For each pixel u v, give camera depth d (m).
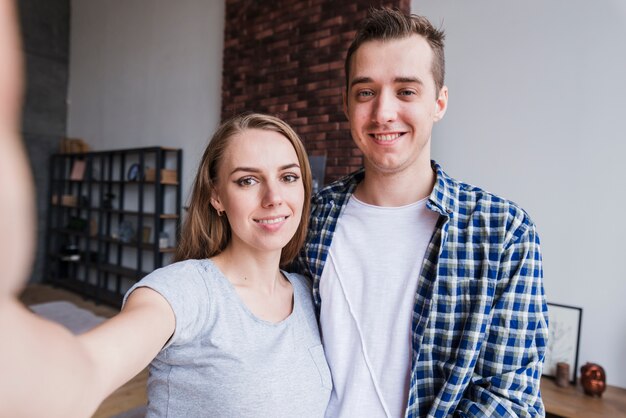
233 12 4.54
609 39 2.50
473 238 1.12
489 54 2.92
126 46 6.02
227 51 4.59
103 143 6.39
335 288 1.24
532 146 2.75
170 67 5.36
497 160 2.88
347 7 3.64
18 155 0.18
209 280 1.05
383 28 1.12
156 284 0.92
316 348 1.17
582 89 2.59
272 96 4.17
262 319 1.08
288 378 1.03
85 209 6.45
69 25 7.09
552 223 2.69
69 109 7.09
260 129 1.17
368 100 1.17
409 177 1.21
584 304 2.58
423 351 1.11
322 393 1.11
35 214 0.19
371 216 1.26
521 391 1.01
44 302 5.64
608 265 2.51
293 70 4.01
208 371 0.96
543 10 2.72
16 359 0.30
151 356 0.80
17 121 0.17
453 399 1.05
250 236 1.12
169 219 5.27
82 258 6.57
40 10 6.74
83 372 0.39
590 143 2.56
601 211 2.53
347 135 3.63
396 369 1.12
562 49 2.65
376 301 1.18
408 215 1.22
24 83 0.17
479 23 2.96
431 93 1.15
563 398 2.36
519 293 1.05
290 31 4.04
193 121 5.07
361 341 1.16
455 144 3.05
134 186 5.82
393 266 1.19
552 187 2.68
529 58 2.77
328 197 1.38
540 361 1.06
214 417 0.95
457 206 1.16
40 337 0.33
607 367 2.52
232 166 1.13
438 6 3.15
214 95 4.86
